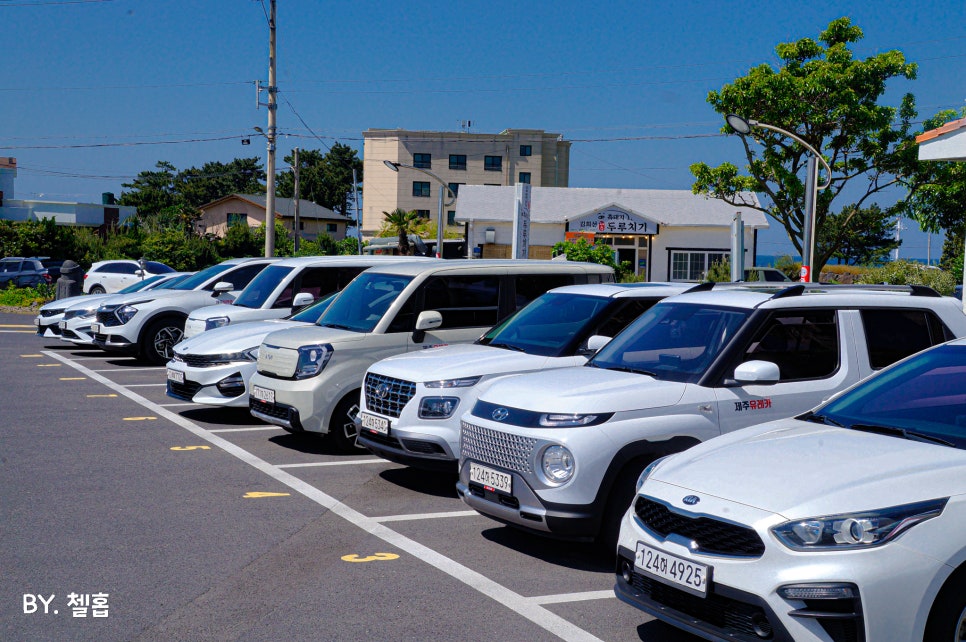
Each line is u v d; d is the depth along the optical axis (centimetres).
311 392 885
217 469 845
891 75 2767
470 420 630
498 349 812
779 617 381
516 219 1997
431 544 630
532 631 475
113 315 1552
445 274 953
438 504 740
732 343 616
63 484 772
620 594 458
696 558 414
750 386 608
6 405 1169
